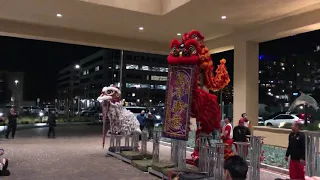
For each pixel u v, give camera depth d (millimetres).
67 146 15859
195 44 8289
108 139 19656
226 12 13727
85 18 15602
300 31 14398
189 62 8234
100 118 40000
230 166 2742
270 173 9992
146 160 11000
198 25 16109
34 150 14148
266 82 78938
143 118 19109
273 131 13930
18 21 16750
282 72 78625
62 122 39656
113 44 19578
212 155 7523
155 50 21141
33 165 10703
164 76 107938
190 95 8078
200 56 8656
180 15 14375
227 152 9172
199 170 8047
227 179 2764
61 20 16188
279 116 26625
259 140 6984
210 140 9305
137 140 12500
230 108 26031
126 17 15109
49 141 18047
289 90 77125
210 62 8922
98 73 103875
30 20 16406
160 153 13789
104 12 14422
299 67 76812
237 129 10258
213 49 19547
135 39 20281
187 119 8023
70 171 9828
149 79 104312
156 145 9922
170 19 15117
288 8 13094
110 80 98125
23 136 20734
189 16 14477
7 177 8883
